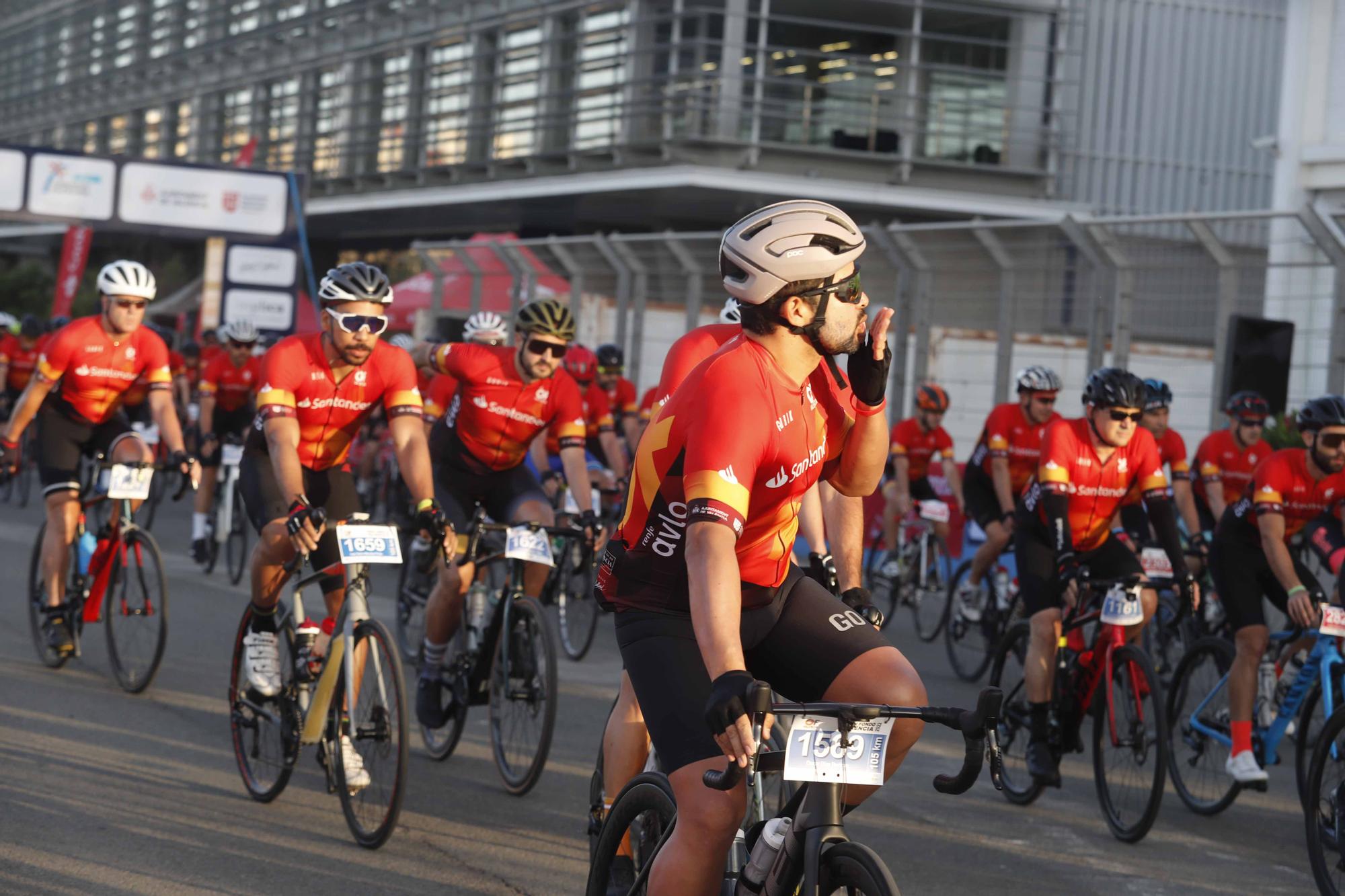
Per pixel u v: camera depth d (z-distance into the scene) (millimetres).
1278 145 17156
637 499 3398
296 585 6000
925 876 5445
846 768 3113
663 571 3414
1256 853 6055
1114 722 6199
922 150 28672
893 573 12125
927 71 28672
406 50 35344
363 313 6066
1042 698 6523
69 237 31922
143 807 5758
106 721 7184
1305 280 15820
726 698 2824
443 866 5215
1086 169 29594
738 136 27797
